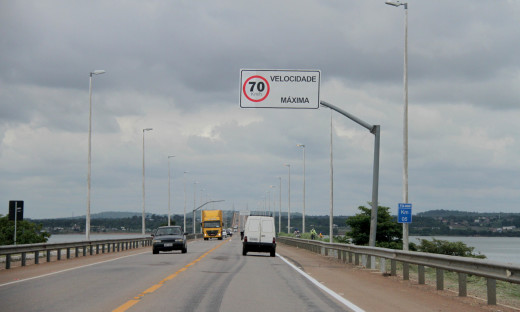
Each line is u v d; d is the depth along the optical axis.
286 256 40.66
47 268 24.86
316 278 21.66
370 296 15.98
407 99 30.23
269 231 39.47
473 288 21.59
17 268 24.97
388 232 71.06
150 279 19.50
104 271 23.02
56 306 12.80
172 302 13.62
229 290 16.48
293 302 14.16
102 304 13.16
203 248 53.44
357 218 72.19
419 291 17.72
